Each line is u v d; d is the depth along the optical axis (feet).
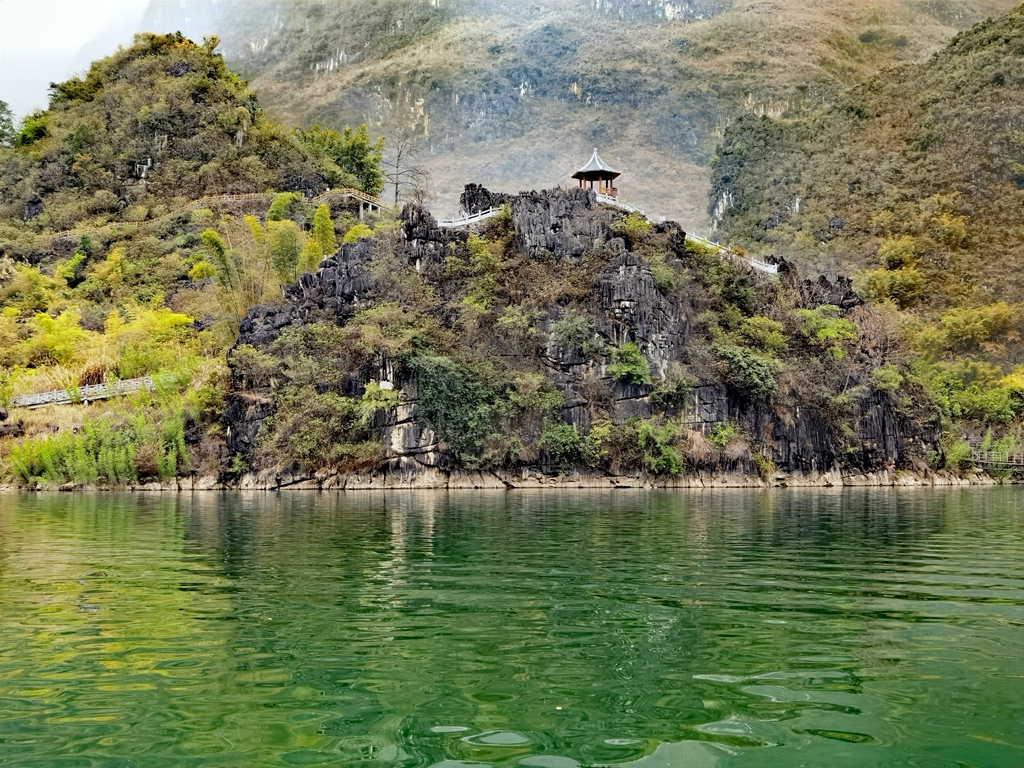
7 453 179.42
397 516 99.50
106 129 391.45
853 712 26.35
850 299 238.27
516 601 43.42
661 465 179.01
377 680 29.48
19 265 307.99
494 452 174.09
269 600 43.80
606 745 23.61
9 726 25.13
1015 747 23.54
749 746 23.57
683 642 34.71
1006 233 443.73
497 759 22.59
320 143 407.23
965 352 365.40
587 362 185.98
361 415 170.91
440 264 200.23
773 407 195.42
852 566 56.80
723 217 566.77
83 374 212.02
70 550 65.72
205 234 226.38
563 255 201.05
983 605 42.70
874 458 209.26
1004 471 232.53
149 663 31.63
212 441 176.35
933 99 525.75
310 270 232.12
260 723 25.38
